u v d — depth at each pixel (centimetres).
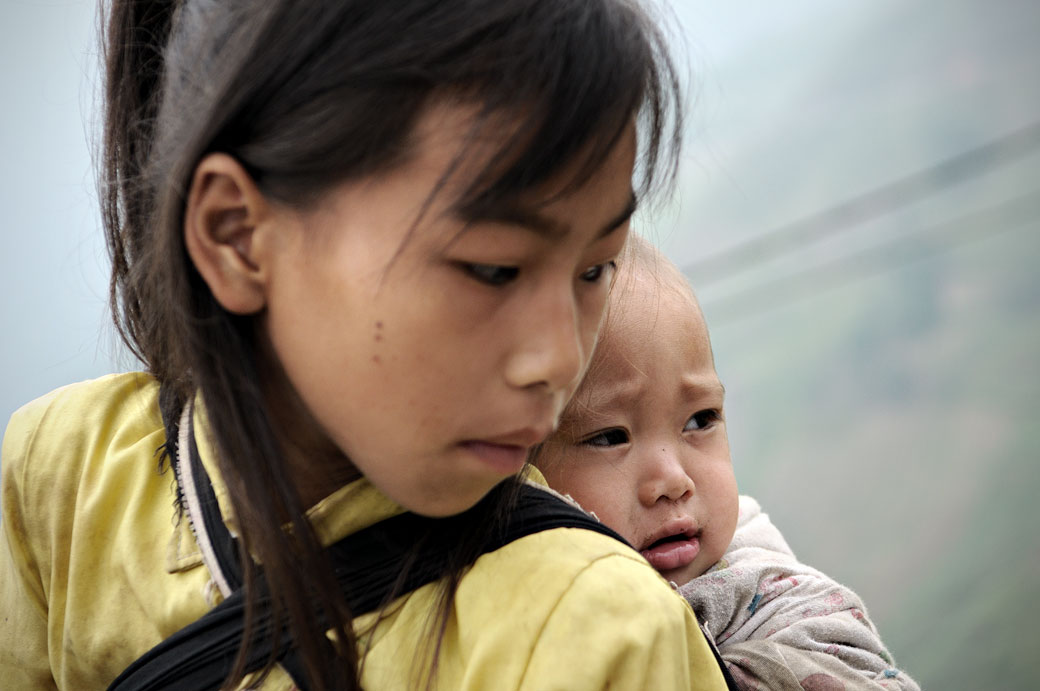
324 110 72
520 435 75
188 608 90
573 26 71
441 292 71
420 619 82
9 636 107
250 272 78
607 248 76
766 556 132
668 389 121
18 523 105
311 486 89
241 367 82
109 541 98
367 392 74
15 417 110
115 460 101
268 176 76
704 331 127
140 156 96
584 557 80
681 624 80
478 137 69
